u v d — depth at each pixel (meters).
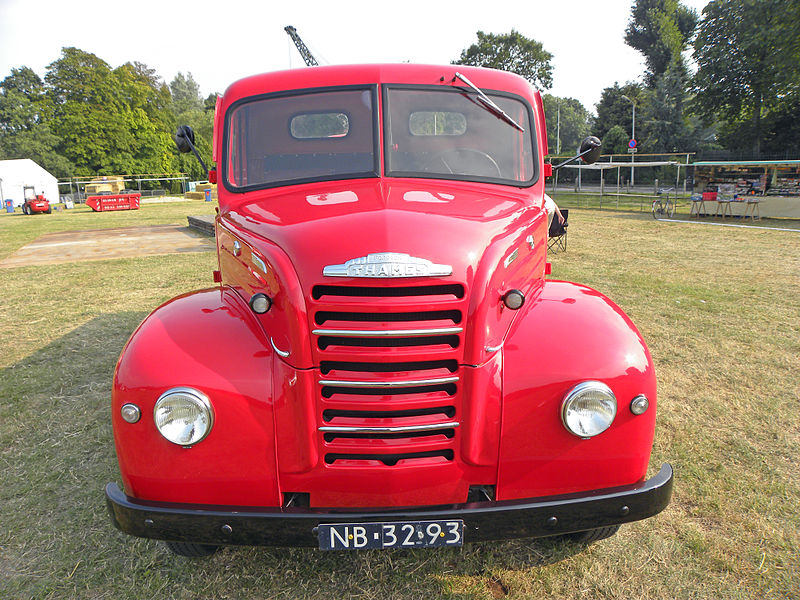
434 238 2.25
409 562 2.81
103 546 2.94
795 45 30.97
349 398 2.24
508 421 2.31
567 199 29.53
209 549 2.79
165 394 2.21
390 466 2.29
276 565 2.80
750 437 3.94
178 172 67.69
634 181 44.22
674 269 9.55
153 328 2.51
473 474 2.36
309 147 3.13
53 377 5.16
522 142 3.25
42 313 7.39
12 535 3.02
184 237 15.77
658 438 3.93
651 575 2.68
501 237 2.44
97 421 4.30
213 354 2.35
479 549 2.89
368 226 2.29
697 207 18.89
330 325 2.19
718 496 3.26
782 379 4.92
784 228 15.07
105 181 50.00
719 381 4.89
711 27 36.66
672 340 5.92
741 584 2.62
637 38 54.28
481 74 3.34
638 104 52.91
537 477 2.36
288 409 2.27
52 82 61.56
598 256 10.91
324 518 2.15
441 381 2.23
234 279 2.86
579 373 2.31
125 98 62.75
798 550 2.83
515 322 2.50
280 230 2.45
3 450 3.89
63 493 3.40
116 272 10.16
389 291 2.15
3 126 62.41
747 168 19.47
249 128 3.21
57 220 25.64
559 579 2.67
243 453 2.29
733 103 37.31
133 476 2.31
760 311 6.96
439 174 3.06
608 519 2.28
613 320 2.55
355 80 3.22
